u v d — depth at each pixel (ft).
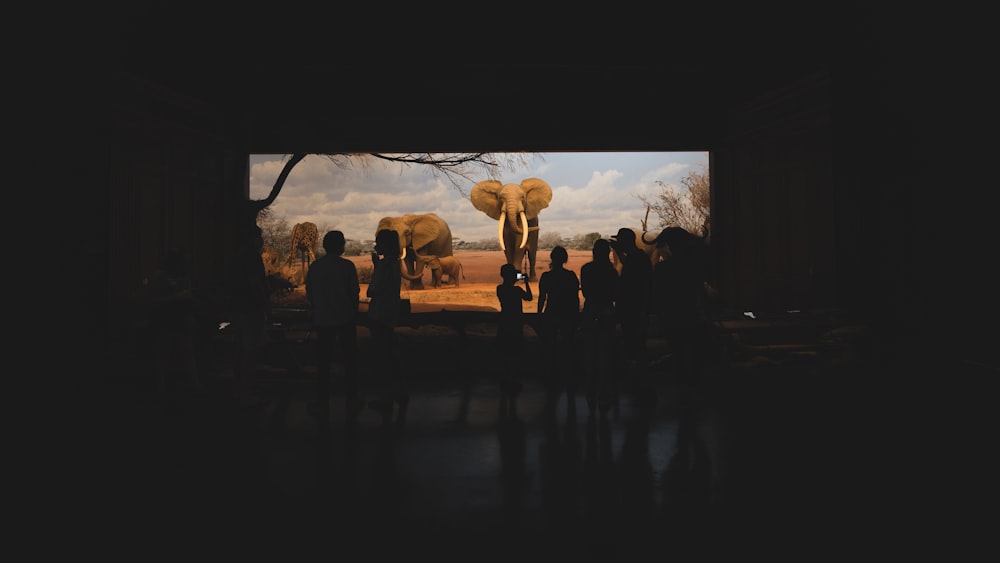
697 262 22.39
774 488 14.47
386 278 23.36
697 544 11.54
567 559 10.91
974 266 28.27
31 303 28.91
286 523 12.57
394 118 47.70
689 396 22.06
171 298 24.31
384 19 36.22
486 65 42.80
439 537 11.87
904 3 31.40
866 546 11.42
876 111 33.53
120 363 30.25
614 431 19.75
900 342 31.89
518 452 17.52
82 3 30.58
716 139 49.16
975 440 18.17
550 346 27.96
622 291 25.00
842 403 23.15
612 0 35.27
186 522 12.64
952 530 12.09
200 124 42.47
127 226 34.50
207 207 43.47
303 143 47.37
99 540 11.78
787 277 41.63
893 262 32.71
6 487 14.70
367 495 14.12
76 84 30.76
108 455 17.29
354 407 22.66
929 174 30.66
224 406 23.56
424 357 34.83
